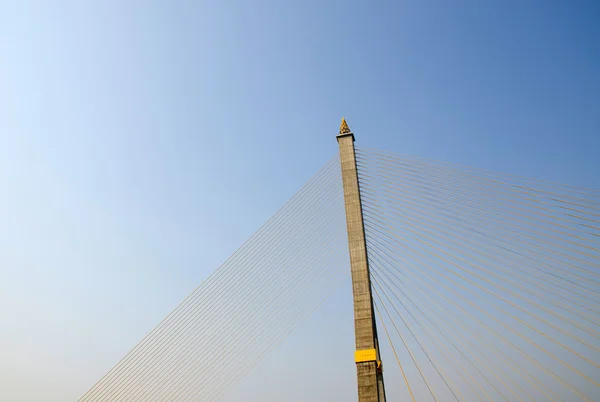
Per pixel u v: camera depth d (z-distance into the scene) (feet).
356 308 110.42
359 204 125.80
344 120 143.02
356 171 132.36
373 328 107.86
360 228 121.29
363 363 102.53
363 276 114.11
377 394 98.89
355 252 118.11
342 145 137.49
